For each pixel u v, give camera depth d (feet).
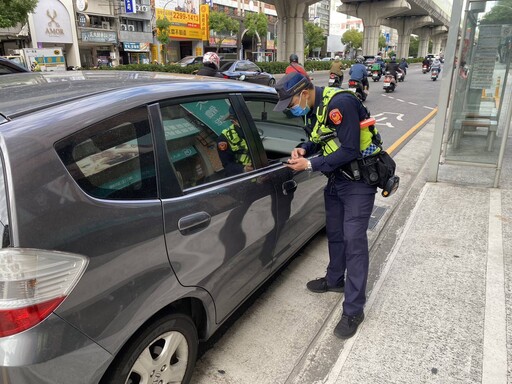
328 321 9.47
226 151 7.76
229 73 60.59
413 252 12.41
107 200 5.32
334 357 8.32
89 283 4.93
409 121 37.01
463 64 17.62
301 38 122.52
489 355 8.29
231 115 8.09
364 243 8.63
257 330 9.13
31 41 101.40
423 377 7.76
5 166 4.53
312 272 11.62
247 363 8.15
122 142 5.73
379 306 9.87
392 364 8.08
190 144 6.91
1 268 4.33
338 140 8.30
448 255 12.19
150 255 5.70
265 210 8.41
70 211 4.87
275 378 7.79
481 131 17.81
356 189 8.52
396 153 24.64
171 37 155.22
